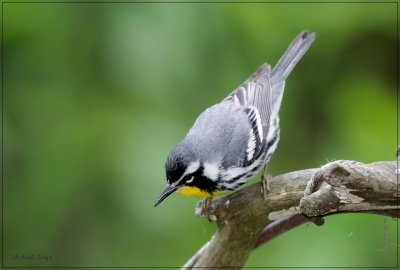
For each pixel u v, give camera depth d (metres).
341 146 12.53
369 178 6.66
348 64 13.15
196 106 11.88
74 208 12.01
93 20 11.89
